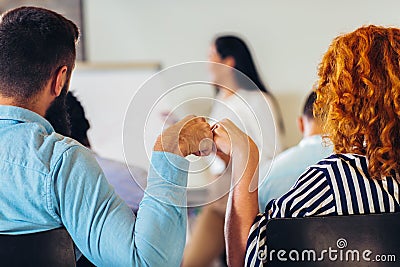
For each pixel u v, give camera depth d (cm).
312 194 137
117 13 442
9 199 130
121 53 444
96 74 426
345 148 141
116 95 426
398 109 136
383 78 137
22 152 131
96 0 441
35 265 128
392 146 137
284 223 135
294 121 439
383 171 137
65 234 130
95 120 424
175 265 132
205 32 441
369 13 432
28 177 129
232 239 143
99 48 444
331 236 134
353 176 137
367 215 134
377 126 137
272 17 436
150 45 443
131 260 127
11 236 128
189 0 439
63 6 441
